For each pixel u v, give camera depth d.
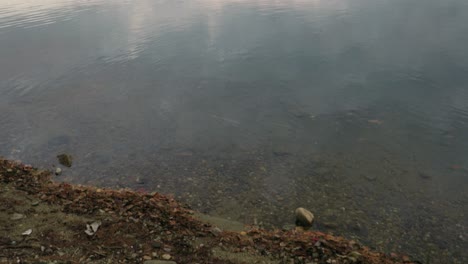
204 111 17.42
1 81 21.09
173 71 23.73
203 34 33.78
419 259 8.09
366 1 54.16
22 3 56.44
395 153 13.31
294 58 26.28
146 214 8.02
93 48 29.00
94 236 6.86
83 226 7.19
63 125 15.48
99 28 36.44
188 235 7.43
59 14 45.34
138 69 24.09
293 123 16.08
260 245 7.44
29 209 7.69
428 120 15.96
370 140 14.37
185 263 6.40
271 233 8.44
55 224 7.16
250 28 36.31
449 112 16.70
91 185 10.92
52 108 17.38
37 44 30.08
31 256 5.91
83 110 17.25
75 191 9.13
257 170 12.20
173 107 17.92
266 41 31.14
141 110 17.48
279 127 15.68
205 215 9.30
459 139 14.28
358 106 17.69
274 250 7.21
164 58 26.55
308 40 31.33
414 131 15.01
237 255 6.91
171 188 10.95
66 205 8.05
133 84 21.22
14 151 12.91
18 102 18.05
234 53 27.78
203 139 14.53
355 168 12.31
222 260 6.68
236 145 14.06
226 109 17.66
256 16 42.66
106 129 15.27
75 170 11.83
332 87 20.41
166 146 13.89
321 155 13.27
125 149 13.55
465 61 24.03
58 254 6.10
